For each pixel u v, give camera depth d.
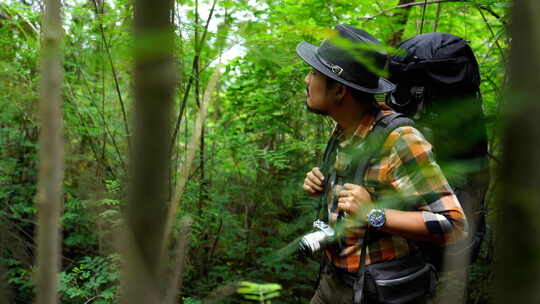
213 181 3.62
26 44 2.76
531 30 0.35
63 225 2.86
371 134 1.37
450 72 1.42
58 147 0.43
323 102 1.49
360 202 1.32
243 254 3.25
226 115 3.90
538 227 0.34
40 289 0.43
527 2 0.35
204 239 3.09
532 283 0.34
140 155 0.34
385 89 1.45
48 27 0.42
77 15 2.48
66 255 2.94
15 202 2.99
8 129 3.17
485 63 2.34
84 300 2.35
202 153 2.95
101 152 2.89
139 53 0.32
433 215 1.27
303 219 2.75
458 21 3.13
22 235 2.74
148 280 0.37
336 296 1.54
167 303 0.46
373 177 1.36
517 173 0.35
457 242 1.28
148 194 0.35
